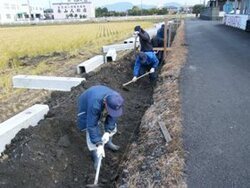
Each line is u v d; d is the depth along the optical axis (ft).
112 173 16.53
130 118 23.22
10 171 14.37
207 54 40.22
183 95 22.70
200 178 12.89
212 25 107.14
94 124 14.16
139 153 15.93
